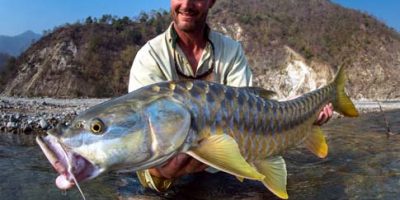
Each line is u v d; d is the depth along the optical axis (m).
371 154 1.85
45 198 1.21
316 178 1.41
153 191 1.26
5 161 1.70
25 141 2.42
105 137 0.77
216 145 0.85
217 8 15.97
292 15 16.00
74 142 0.75
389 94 14.13
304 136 1.21
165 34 1.36
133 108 0.81
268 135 1.04
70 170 0.74
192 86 0.89
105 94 12.40
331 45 14.70
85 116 0.77
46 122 3.37
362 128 3.18
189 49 1.36
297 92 13.40
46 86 12.41
